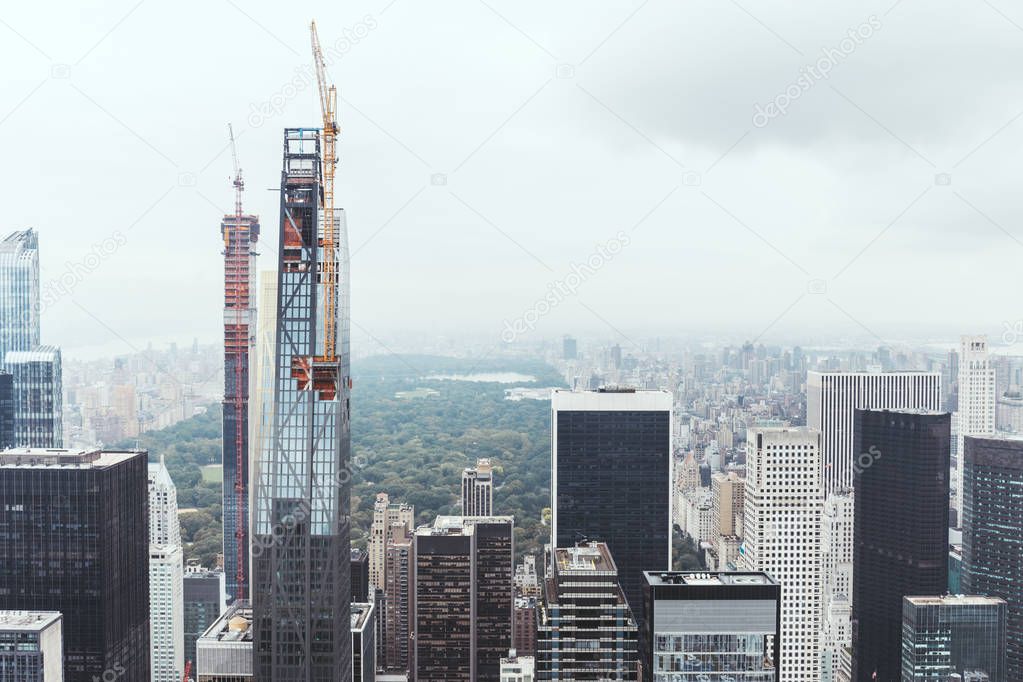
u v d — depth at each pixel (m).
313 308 141.25
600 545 144.50
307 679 139.88
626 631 128.25
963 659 153.75
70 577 148.25
